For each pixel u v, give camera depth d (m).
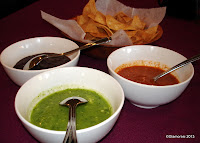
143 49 1.15
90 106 0.85
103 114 0.82
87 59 1.32
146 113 0.95
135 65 1.16
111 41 1.16
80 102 0.85
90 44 1.10
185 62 0.97
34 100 0.85
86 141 0.64
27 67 1.04
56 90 0.92
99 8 1.63
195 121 0.91
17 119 0.90
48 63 1.08
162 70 1.13
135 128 0.87
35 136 0.64
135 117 0.93
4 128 0.85
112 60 1.05
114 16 1.56
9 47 1.11
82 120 0.79
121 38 1.16
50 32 1.62
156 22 1.46
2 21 1.77
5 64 1.00
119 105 0.72
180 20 1.88
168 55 1.11
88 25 1.33
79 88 0.94
